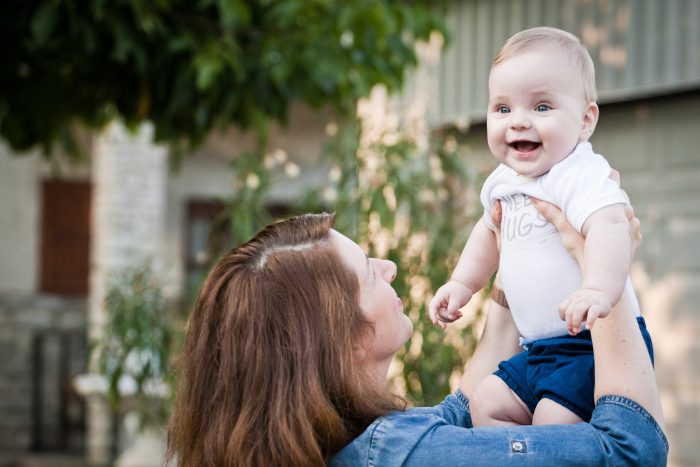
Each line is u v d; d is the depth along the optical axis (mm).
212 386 1693
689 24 5332
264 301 1660
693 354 5500
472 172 6184
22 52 4656
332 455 1615
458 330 4613
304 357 1623
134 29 4340
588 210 1561
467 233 5152
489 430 1569
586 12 5785
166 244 12938
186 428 1709
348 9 4211
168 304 5551
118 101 4934
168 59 4637
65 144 5266
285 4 4336
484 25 6277
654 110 5672
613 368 1559
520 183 1713
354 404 1638
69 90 4910
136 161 10469
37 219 12867
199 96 4699
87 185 12969
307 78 4824
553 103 1636
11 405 12078
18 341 12203
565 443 1520
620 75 5660
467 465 1532
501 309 1920
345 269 1707
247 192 4848
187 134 5023
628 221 1560
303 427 1579
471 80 6301
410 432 1581
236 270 1719
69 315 12344
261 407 1620
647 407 1544
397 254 4438
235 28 4648
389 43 4676
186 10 4605
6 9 4473
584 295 1467
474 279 1872
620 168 5812
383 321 1738
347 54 4586
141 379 5316
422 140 5078
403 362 4441
